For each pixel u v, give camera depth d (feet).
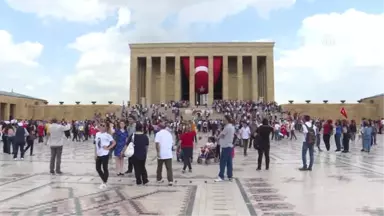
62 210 30.14
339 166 59.82
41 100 313.32
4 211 29.78
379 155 79.77
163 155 43.16
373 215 28.12
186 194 37.24
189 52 294.25
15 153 72.69
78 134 141.28
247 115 192.34
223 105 238.27
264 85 303.89
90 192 38.29
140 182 43.50
